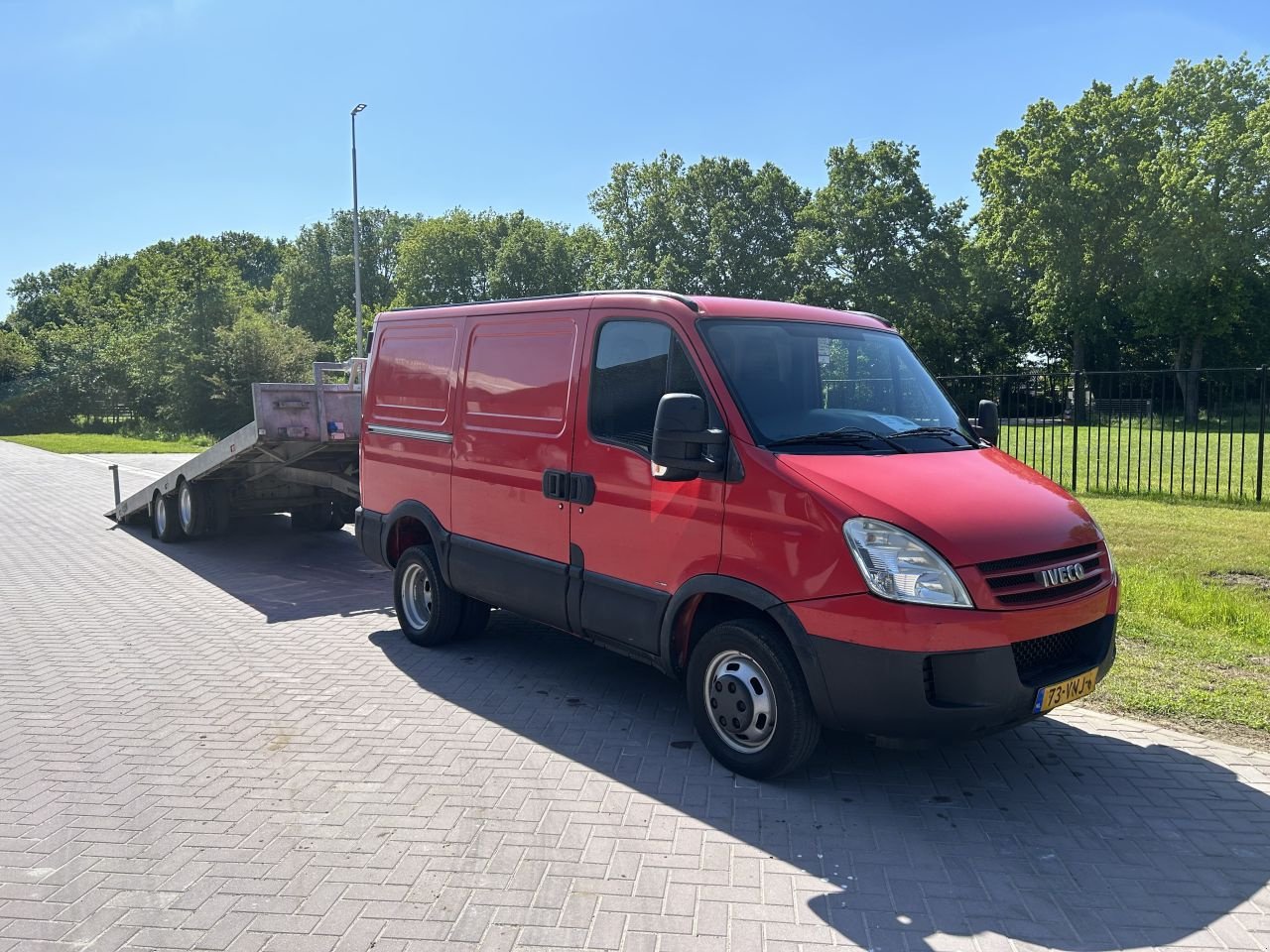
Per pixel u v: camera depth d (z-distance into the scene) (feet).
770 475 13.65
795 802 13.70
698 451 14.26
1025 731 16.43
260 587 30.22
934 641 12.23
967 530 12.69
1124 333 169.58
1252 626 21.76
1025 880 11.53
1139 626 21.81
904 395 16.90
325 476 33.50
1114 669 19.07
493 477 19.11
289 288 256.93
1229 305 144.87
